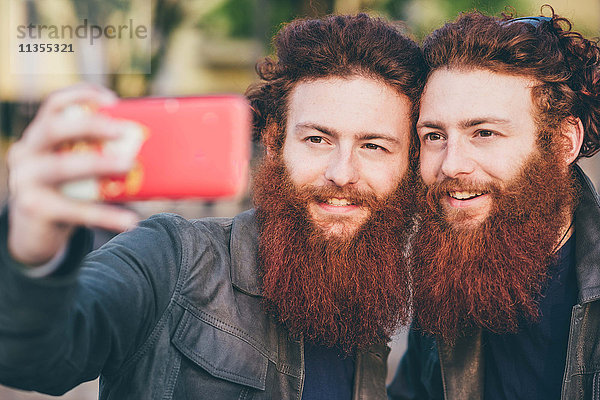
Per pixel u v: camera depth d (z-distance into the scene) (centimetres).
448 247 213
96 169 105
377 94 209
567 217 224
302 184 208
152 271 177
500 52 213
